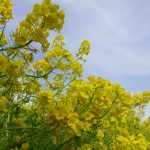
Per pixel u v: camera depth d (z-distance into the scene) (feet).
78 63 1.56
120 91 1.22
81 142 1.26
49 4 0.89
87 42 1.58
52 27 0.88
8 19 1.00
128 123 2.25
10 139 1.08
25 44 0.91
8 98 1.17
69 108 0.93
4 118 1.22
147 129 2.57
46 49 0.93
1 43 1.04
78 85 1.22
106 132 1.63
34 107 1.38
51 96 1.26
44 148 1.12
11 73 0.98
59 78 1.51
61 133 1.18
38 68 1.32
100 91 1.19
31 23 0.91
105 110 1.27
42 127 1.07
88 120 1.21
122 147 1.31
